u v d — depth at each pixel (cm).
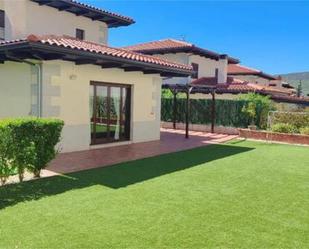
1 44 1025
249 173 1018
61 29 1820
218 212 657
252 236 548
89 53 1098
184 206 688
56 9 1786
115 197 739
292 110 2380
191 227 579
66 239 520
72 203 690
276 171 1055
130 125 1645
